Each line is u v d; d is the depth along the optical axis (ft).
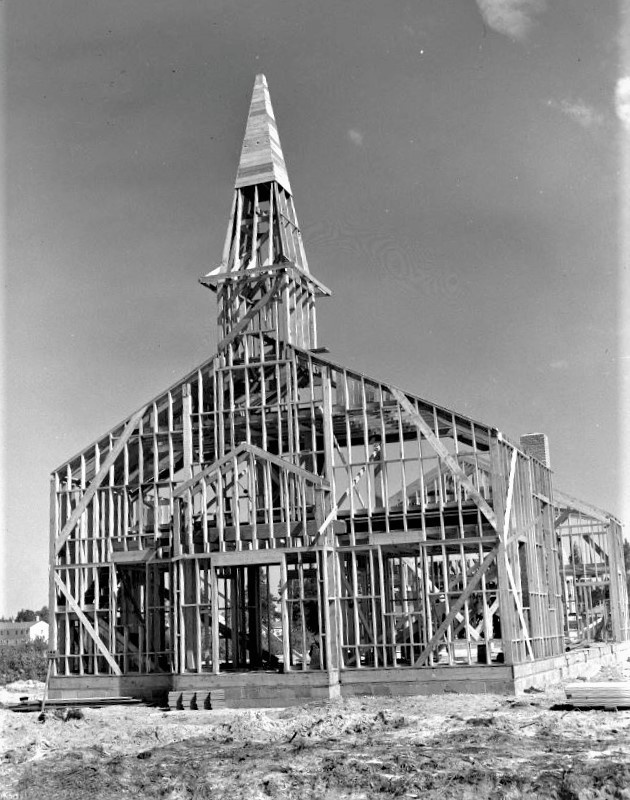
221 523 110.93
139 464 118.21
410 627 106.52
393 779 65.10
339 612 107.24
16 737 88.74
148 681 113.09
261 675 105.29
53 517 118.93
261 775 68.69
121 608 118.01
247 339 117.70
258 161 124.57
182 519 113.29
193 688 107.24
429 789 62.44
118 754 80.02
